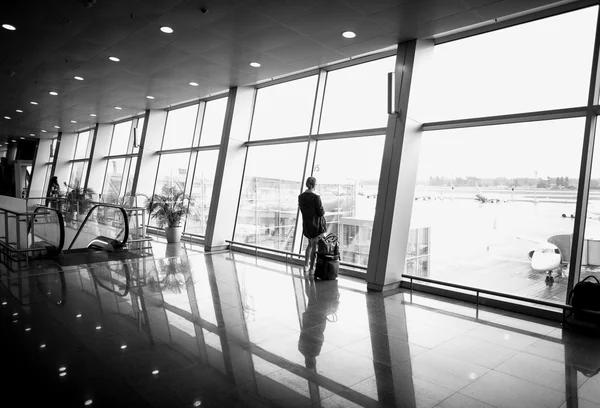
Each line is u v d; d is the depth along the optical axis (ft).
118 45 23.21
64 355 11.94
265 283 21.72
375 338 13.91
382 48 22.66
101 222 35.68
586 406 9.53
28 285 20.31
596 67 15.40
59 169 62.03
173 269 24.97
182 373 10.88
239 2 17.52
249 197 32.96
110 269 24.68
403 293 20.27
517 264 17.80
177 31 20.94
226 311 16.61
